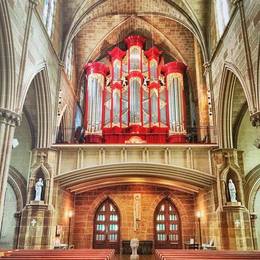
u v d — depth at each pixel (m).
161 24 25.83
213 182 17.84
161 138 22.25
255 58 13.10
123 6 23.66
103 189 22.97
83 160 18.19
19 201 19.42
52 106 18.69
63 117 22.08
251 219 18.84
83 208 22.58
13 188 19.69
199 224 21.05
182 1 21.20
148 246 21.16
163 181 21.20
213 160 18.03
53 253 8.75
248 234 16.48
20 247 16.19
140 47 26.20
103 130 22.69
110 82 25.09
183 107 23.28
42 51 16.58
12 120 12.88
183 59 26.12
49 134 18.19
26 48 13.88
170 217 22.56
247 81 13.95
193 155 18.27
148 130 22.78
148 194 22.88
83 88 27.09
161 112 23.44
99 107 23.56
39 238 16.36
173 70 24.73
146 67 25.62
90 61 26.88
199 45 23.59
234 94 18.28
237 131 19.56
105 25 25.94
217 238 16.98
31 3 14.65
